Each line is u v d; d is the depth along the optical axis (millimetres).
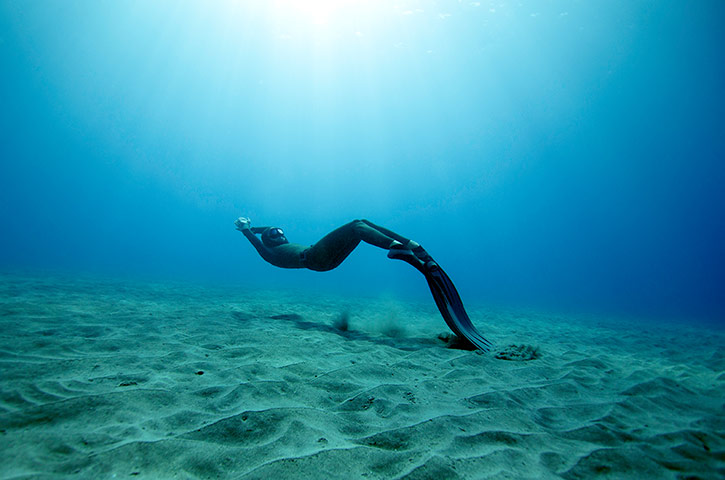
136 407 1926
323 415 2033
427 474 1485
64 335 3375
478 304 14266
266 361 3115
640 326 9508
